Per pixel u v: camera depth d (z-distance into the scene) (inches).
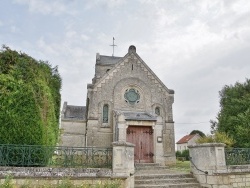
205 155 452.1
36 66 479.5
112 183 342.0
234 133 761.0
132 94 805.9
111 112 772.0
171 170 588.4
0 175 311.7
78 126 1019.9
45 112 428.8
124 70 821.2
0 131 339.9
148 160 708.7
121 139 684.1
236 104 876.0
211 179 433.4
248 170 458.6
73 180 339.3
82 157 369.4
